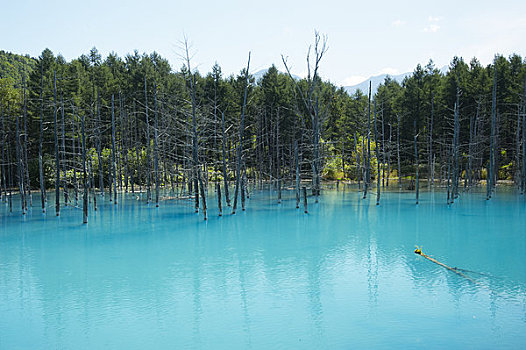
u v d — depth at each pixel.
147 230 25.66
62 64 66.56
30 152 57.31
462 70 68.25
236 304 12.77
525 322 10.98
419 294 13.21
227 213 32.97
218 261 17.89
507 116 60.22
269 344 10.03
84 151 28.56
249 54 32.56
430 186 53.19
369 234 23.16
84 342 10.41
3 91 59.25
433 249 19.09
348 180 66.00
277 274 15.78
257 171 62.31
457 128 37.94
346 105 81.06
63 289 14.51
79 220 29.86
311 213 32.19
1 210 35.75
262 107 70.00
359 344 9.92
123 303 13.05
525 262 16.62
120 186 54.16
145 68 69.69
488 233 22.61
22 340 10.61
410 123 68.19
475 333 10.38
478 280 14.48
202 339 10.43
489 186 37.34
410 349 9.63
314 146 44.38
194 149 32.12
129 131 56.34
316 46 44.81
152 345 10.17
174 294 13.78
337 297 13.13
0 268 17.30
